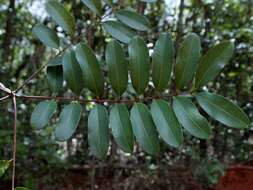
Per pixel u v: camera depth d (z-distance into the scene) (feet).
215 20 8.14
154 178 7.91
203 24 8.04
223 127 8.41
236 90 8.41
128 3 6.72
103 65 4.05
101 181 8.91
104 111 2.44
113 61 2.47
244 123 2.26
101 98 2.53
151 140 2.34
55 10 2.81
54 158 8.13
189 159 7.95
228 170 7.33
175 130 2.31
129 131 2.36
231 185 7.07
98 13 2.83
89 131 2.40
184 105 2.35
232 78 8.37
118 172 8.70
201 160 7.80
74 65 2.62
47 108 2.56
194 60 2.39
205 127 2.31
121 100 2.49
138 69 2.43
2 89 2.59
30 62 8.58
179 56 2.40
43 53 8.70
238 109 2.27
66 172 8.75
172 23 7.78
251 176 6.98
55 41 2.83
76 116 2.48
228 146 8.75
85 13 7.32
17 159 7.80
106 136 2.40
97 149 2.38
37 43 8.66
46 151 8.07
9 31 8.75
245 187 6.88
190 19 8.07
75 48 2.55
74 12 7.53
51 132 7.64
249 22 8.39
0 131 7.27
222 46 2.36
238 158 8.74
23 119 8.03
